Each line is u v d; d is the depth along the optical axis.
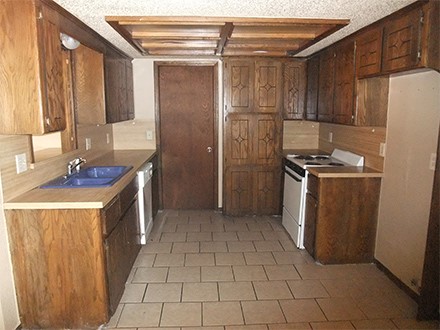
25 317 2.29
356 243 3.26
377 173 3.15
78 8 2.25
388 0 2.14
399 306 2.58
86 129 3.60
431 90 2.46
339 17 2.51
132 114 4.48
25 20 1.95
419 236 2.61
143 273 3.09
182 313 2.50
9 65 1.99
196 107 4.77
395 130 2.93
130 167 3.33
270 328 2.33
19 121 2.04
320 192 3.16
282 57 4.33
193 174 4.92
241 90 4.37
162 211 4.90
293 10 2.33
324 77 3.82
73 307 2.29
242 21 2.55
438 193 2.24
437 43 2.14
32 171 2.48
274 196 4.63
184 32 3.01
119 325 2.36
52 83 2.16
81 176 3.06
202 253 3.50
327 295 2.73
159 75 4.66
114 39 3.16
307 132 4.87
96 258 2.23
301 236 3.60
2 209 2.13
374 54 2.73
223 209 4.68
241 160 4.53
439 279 2.34
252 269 3.16
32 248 2.21
